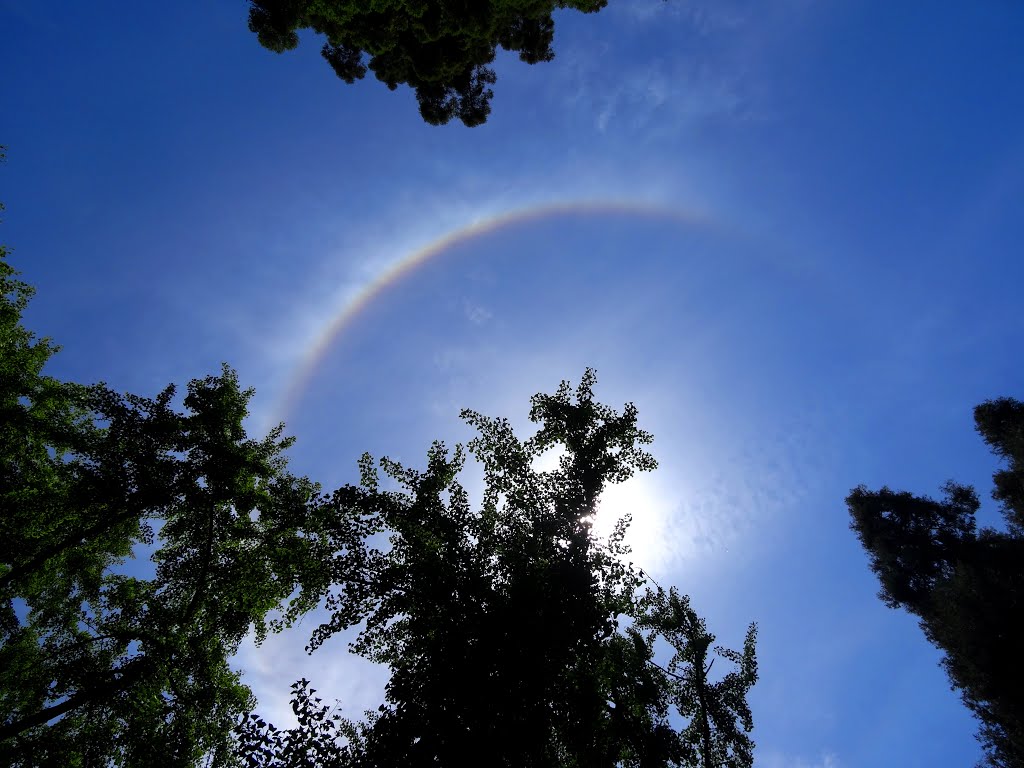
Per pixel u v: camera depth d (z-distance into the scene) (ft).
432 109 75.51
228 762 54.54
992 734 80.33
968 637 76.74
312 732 36.27
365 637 45.57
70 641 61.11
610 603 48.39
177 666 57.21
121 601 62.23
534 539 48.26
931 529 99.09
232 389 68.95
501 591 45.50
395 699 40.68
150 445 61.05
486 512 50.29
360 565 46.21
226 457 63.26
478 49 70.08
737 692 57.82
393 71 69.56
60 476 66.44
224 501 64.23
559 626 43.75
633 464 53.98
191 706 56.90
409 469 50.03
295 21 59.67
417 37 60.39
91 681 53.42
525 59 74.79
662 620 61.52
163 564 61.67
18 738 51.55
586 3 63.82
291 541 58.54
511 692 40.65
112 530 65.10
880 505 104.83
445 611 44.24
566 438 54.08
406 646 46.73
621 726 47.73
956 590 81.76
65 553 63.31
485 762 37.52
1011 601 74.28
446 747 37.91
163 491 59.52
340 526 49.21
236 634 62.69
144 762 52.42
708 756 54.24
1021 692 71.87
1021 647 71.20
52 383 67.56
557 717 43.34
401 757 37.58
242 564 60.70
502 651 41.88
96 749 53.31
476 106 76.48
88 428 70.38
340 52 70.54
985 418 90.94
